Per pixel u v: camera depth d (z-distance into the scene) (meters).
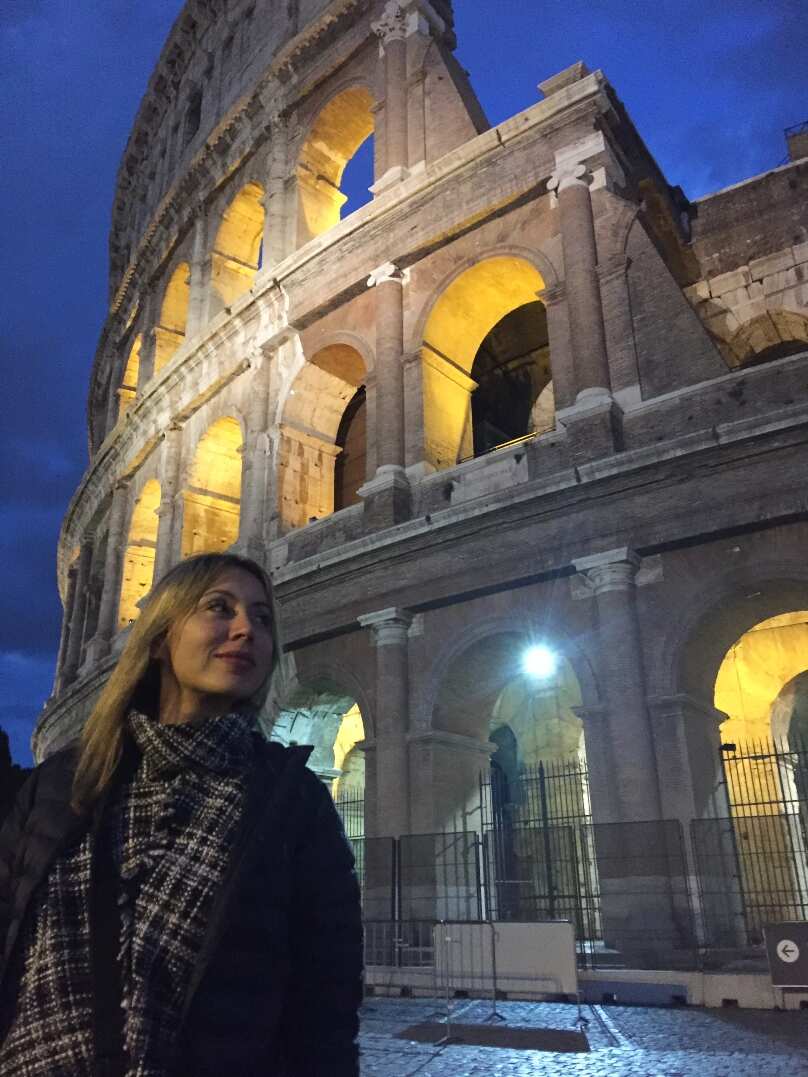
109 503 41.56
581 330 21.75
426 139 28.34
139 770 2.74
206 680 3.06
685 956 15.91
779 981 14.37
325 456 29.86
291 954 2.79
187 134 44.44
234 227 37.50
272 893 2.63
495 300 26.47
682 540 18.98
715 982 15.02
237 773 2.77
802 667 25.22
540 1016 14.43
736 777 24.70
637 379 21.05
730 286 26.02
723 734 25.44
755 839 23.69
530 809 26.95
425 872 20.28
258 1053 2.45
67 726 39.28
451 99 28.41
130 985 2.37
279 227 32.59
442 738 21.88
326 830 2.95
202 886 2.54
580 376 21.44
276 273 29.86
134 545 37.59
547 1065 10.60
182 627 3.11
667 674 18.67
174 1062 2.29
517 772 27.77
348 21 32.88
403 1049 11.97
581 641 19.92
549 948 14.41
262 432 29.33
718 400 19.72
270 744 3.04
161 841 2.59
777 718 25.44
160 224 41.44
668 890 16.55
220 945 2.46
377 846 21.02
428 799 21.27
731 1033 12.31
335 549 24.08
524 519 21.11
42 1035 2.36
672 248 26.20
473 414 30.92
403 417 25.25
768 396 19.16
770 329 25.80
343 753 32.62
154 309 41.62
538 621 20.72
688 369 20.61
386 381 25.38
